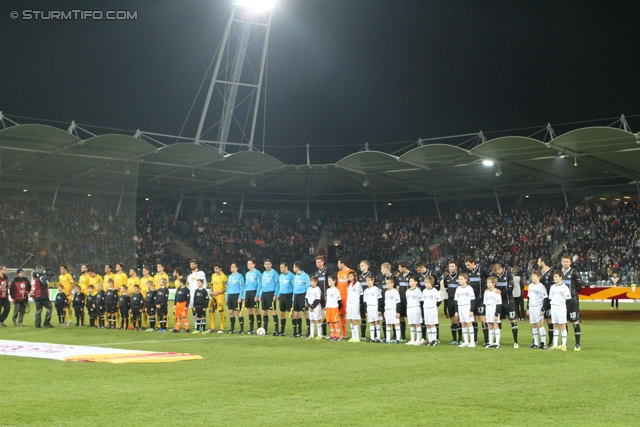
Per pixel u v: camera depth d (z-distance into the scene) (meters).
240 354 13.99
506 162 40.69
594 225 46.38
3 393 9.15
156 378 10.48
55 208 33.62
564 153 37.22
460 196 50.97
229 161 41.62
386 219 53.69
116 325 22.84
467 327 15.80
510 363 12.38
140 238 47.22
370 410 7.98
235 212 52.84
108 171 34.53
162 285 21.16
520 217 49.50
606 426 7.16
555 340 15.00
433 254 50.16
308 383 9.98
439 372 11.18
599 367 11.77
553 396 8.90
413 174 45.25
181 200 49.59
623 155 37.34
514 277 25.61
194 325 22.92
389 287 17.03
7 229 32.78
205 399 8.69
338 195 53.12
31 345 15.84
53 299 32.69
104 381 10.19
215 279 21.20
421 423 7.29
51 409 8.04
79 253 33.44
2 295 23.02
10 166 32.81
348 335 19.38
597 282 43.09
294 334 18.88
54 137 32.28
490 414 7.76
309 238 52.94
